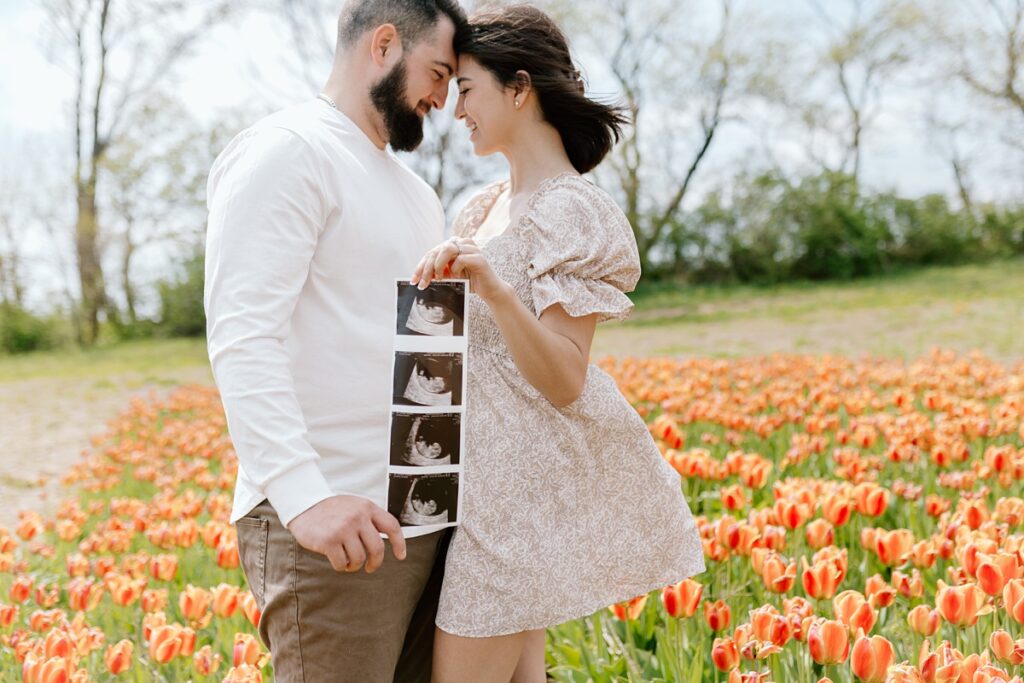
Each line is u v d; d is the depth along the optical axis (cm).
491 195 235
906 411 562
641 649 304
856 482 407
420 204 218
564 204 202
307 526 170
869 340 1394
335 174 192
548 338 191
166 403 1070
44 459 868
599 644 290
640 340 1630
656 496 215
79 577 351
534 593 197
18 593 339
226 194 184
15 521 618
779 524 326
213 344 179
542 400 203
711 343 1516
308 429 192
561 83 211
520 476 200
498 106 211
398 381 191
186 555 404
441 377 191
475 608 195
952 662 194
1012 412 510
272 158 183
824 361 901
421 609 216
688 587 253
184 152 2495
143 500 594
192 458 661
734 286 2548
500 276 204
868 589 271
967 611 233
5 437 1009
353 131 204
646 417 645
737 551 304
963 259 2572
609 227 203
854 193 2570
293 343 191
